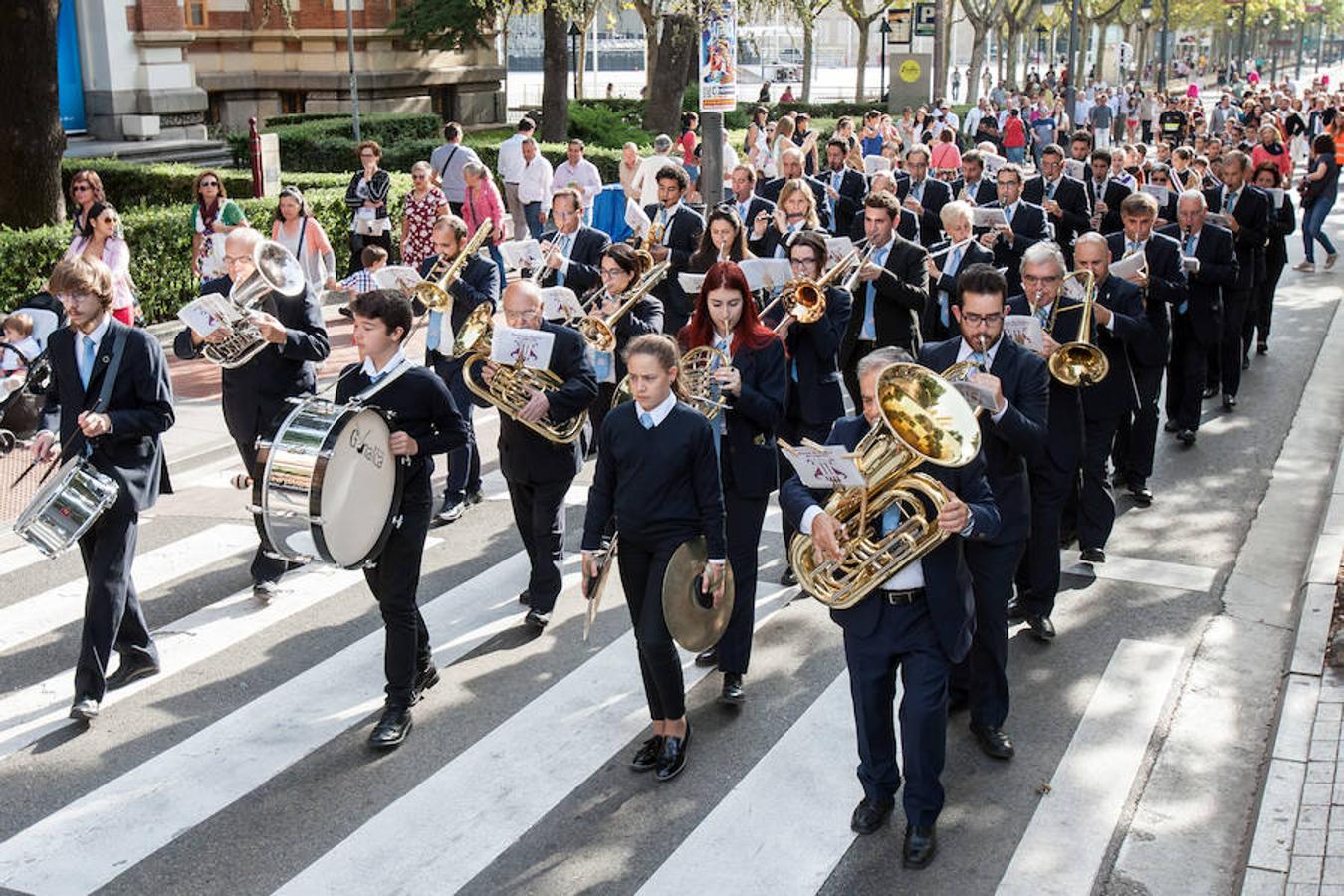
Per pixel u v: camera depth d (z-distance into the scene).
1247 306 13.59
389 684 6.42
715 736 6.42
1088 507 8.38
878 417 5.15
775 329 7.28
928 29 42.47
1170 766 6.11
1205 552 8.75
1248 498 9.83
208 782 6.05
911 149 15.35
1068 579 8.27
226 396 8.03
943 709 5.24
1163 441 11.34
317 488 5.83
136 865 5.41
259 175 18.80
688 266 10.84
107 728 6.55
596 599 6.03
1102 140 43.91
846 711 6.66
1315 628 7.04
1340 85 52.03
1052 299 7.21
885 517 5.26
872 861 5.38
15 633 7.68
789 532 7.92
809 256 7.59
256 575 8.12
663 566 5.87
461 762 6.22
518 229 21.98
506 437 7.44
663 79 32.97
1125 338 8.10
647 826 5.66
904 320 9.52
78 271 6.53
